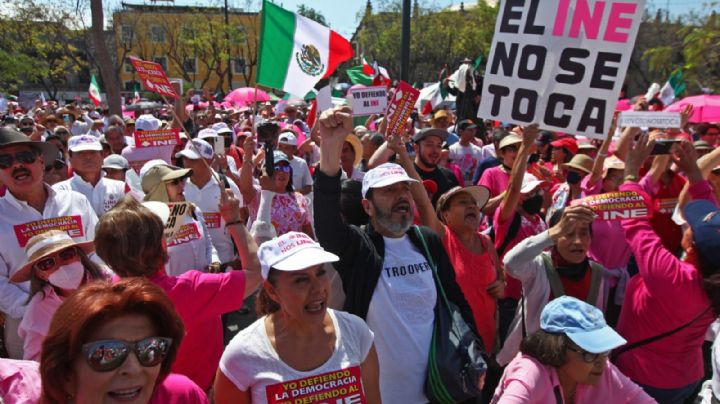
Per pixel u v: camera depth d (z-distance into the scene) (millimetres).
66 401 1844
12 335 3584
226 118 16578
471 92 12211
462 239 3938
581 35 4082
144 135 6836
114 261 2609
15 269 3773
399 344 2986
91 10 12172
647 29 29844
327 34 7016
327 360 2424
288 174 5379
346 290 3115
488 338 3857
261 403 2332
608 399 2715
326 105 7957
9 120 13219
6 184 3930
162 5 44875
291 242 2410
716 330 4086
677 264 3076
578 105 4129
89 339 1780
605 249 4777
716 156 4848
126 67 45438
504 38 4305
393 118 4523
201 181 5527
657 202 4898
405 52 10398
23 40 27188
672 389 3229
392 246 3180
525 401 2512
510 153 6277
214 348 3066
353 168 6449
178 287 2709
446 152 7773
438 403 2984
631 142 4301
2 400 2143
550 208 5941
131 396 1823
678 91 12781
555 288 3508
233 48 47375
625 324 3355
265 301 2545
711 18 15922
